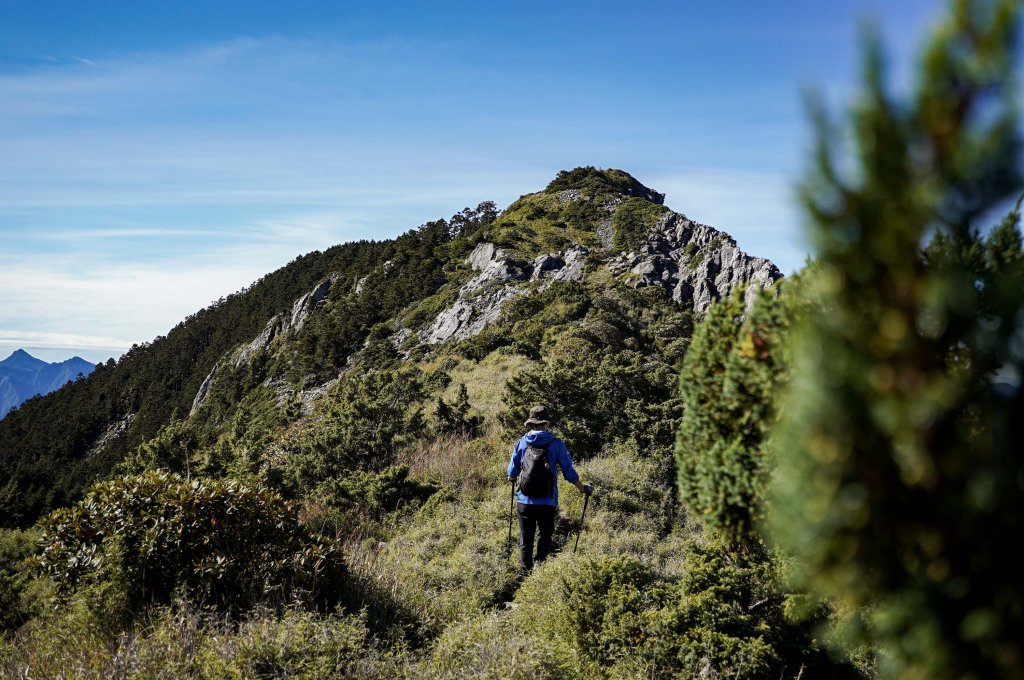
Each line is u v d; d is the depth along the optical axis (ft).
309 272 374.63
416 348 153.99
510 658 12.70
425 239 270.67
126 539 16.34
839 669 13.12
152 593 15.71
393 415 46.68
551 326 118.93
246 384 249.14
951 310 4.00
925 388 3.94
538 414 22.04
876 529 4.18
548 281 162.81
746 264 152.15
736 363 8.11
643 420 41.45
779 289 7.81
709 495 9.00
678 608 14.11
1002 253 4.48
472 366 95.40
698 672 12.89
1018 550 3.85
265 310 352.49
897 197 4.09
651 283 156.25
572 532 24.95
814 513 4.35
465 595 19.20
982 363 4.04
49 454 320.91
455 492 32.48
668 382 52.60
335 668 12.51
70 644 14.43
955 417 4.03
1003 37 3.85
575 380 45.39
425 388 70.38
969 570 3.93
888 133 4.08
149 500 17.17
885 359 4.07
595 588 15.76
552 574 17.38
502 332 116.26
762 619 14.06
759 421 7.95
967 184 3.99
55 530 17.06
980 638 3.87
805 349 4.41
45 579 22.11
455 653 13.74
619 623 14.34
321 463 39.93
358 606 16.76
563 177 287.89
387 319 209.36
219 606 15.52
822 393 4.24
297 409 78.74
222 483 18.39
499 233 209.36
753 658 12.59
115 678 11.84
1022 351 4.04
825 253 4.37
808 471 4.37
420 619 17.15
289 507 18.93
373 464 40.52
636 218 204.13
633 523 26.94
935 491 4.01
